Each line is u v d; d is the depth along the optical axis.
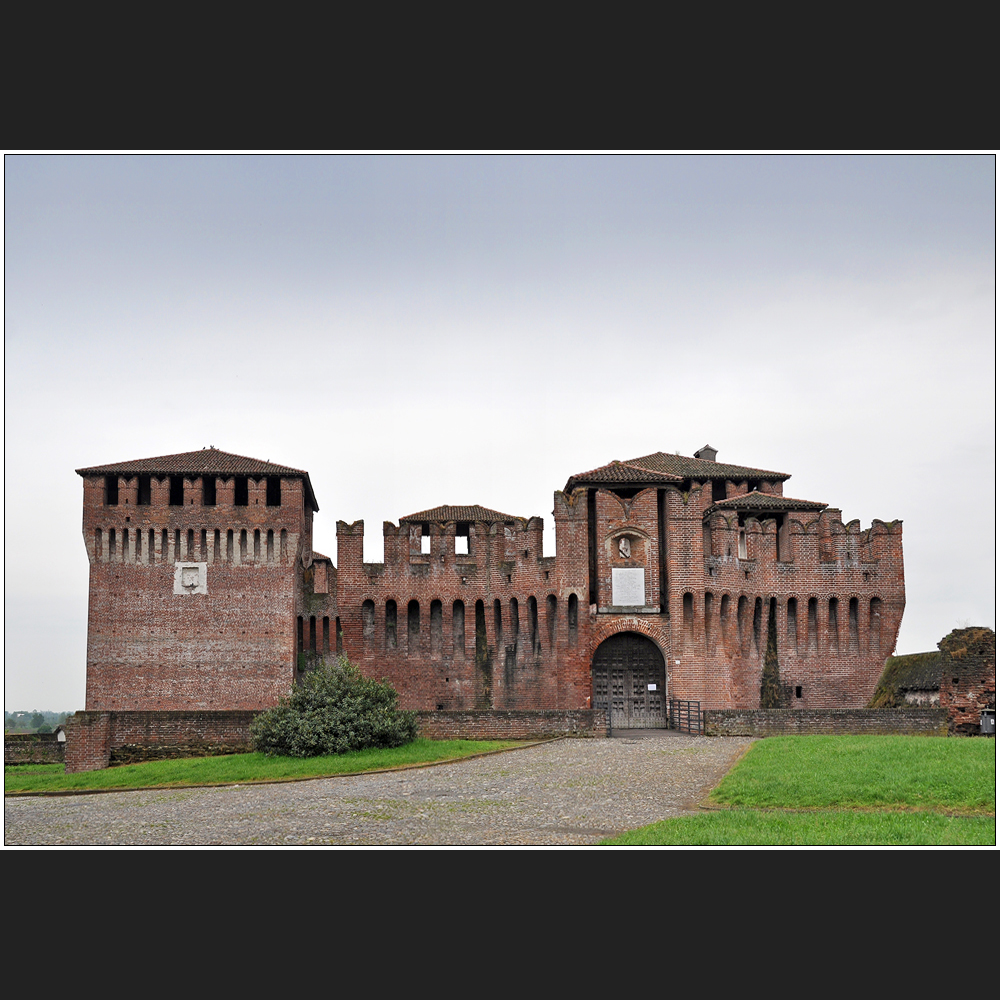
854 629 74.62
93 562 79.94
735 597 71.44
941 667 62.78
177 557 80.19
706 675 69.56
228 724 61.88
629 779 45.16
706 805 38.69
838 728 59.31
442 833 35.69
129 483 80.81
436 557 77.44
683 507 70.31
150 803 46.41
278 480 82.88
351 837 35.62
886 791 38.38
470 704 75.62
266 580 80.50
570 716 60.03
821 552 74.94
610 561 70.25
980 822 34.34
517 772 48.59
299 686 60.06
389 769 51.56
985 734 58.19
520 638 73.69
